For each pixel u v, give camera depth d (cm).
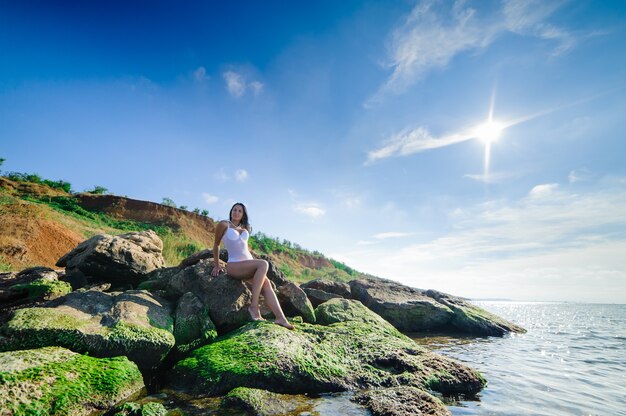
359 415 294
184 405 303
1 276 653
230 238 510
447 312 1030
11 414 238
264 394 321
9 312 475
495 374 510
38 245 1586
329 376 373
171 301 533
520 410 349
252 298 472
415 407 306
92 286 624
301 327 511
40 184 3412
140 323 405
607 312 3906
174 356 422
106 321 394
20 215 1730
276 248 4766
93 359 326
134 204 3519
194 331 454
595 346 883
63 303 420
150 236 812
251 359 367
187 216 3766
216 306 499
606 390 455
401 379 393
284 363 366
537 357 682
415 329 1007
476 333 1002
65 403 269
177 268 669
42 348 317
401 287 1158
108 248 664
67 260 730
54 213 2206
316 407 312
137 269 682
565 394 423
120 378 319
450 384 402
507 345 824
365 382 383
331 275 4966
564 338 1027
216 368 357
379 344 477
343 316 689
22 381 263
